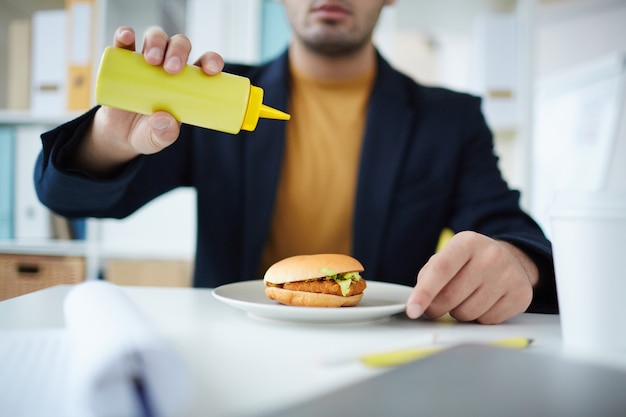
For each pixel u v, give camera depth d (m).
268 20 1.81
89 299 0.35
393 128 1.05
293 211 1.06
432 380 0.34
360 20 0.99
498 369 0.36
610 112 2.06
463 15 1.84
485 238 0.53
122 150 0.62
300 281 0.56
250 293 0.63
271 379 0.31
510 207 0.97
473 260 0.50
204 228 1.03
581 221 0.40
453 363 0.37
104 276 1.70
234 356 0.37
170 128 0.46
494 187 1.04
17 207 1.69
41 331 0.39
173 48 0.45
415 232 1.04
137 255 1.65
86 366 0.23
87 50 1.67
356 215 1.01
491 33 1.66
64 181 0.63
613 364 0.36
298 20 1.01
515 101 1.65
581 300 0.40
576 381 0.35
